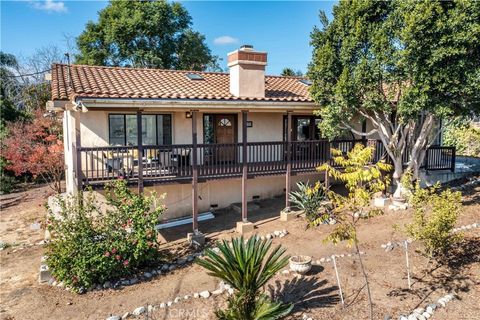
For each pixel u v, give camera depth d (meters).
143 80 14.36
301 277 8.92
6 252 12.20
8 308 8.27
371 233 11.75
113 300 8.51
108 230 9.80
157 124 14.52
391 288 8.20
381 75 12.20
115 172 12.22
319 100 13.80
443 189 16.38
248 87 14.01
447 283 8.32
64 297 8.77
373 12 12.41
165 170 12.71
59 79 13.12
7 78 36.41
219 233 12.89
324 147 15.16
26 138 20.53
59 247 9.20
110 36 30.45
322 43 13.70
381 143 15.63
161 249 11.70
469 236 10.67
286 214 13.78
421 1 10.99
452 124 14.50
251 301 6.94
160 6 32.31
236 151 13.36
